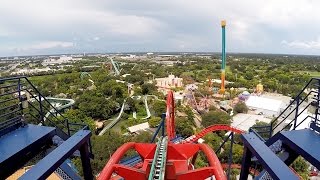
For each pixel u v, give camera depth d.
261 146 9.49
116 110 106.62
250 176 27.20
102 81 157.62
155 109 96.94
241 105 98.62
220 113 84.56
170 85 152.25
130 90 137.50
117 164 12.52
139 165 20.78
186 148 15.76
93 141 50.78
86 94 114.12
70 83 159.62
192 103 111.56
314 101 11.09
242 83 156.12
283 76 165.12
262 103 103.25
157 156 13.56
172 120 38.50
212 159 13.36
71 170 12.16
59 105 100.31
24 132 10.80
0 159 8.33
